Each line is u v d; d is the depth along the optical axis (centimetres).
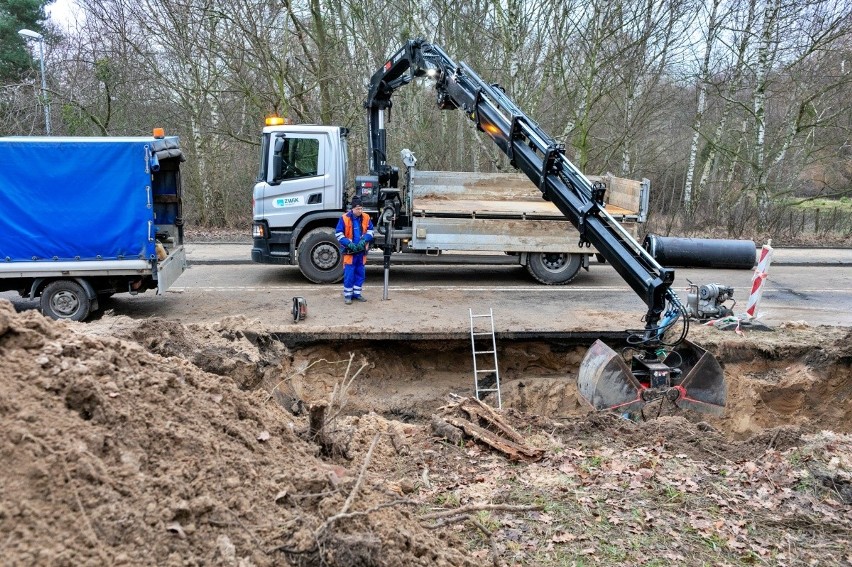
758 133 1947
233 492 316
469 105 840
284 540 301
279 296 1078
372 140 1247
